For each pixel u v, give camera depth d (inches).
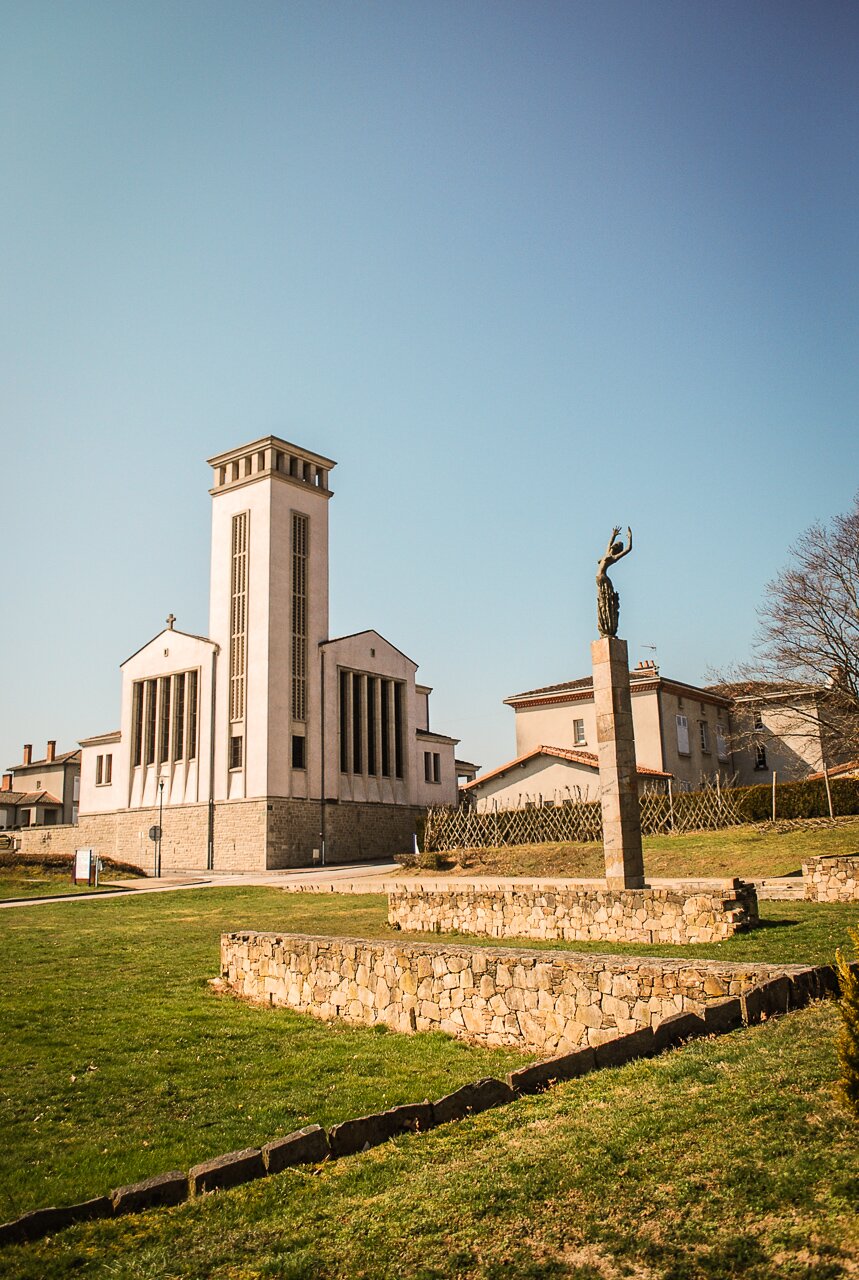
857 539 1657.2
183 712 2610.7
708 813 1699.1
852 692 1617.9
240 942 721.0
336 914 1197.1
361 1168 299.1
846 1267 209.2
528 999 517.3
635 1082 345.4
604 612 940.0
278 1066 497.7
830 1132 273.7
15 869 2030.0
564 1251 231.5
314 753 2502.5
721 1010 414.9
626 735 914.1
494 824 1964.8
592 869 1526.8
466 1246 238.5
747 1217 235.5
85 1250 261.0
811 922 746.2
